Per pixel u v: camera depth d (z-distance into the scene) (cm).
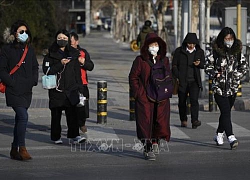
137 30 12962
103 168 1889
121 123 2872
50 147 2258
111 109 3369
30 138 2466
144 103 1947
